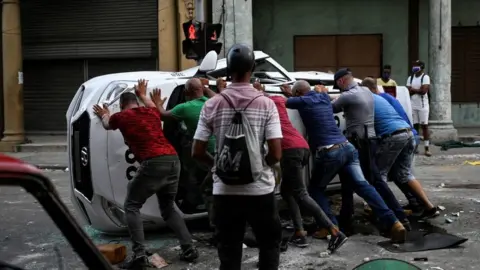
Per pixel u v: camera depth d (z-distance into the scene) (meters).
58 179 11.82
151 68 17.89
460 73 18.03
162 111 5.71
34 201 2.21
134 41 17.72
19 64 16.86
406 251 5.91
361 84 7.44
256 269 5.39
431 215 7.25
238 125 3.82
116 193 6.10
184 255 5.64
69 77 18.42
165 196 5.55
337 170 6.18
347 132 6.73
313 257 5.75
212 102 3.97
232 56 3.96
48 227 2.07
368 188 6.21
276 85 7.34
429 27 15.86
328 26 17.95
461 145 14.90
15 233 2.25
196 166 6.33
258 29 18.11
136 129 5.35
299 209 6.14
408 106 8.38
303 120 6.21
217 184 3.94
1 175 1.79
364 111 6.61
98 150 6.09
